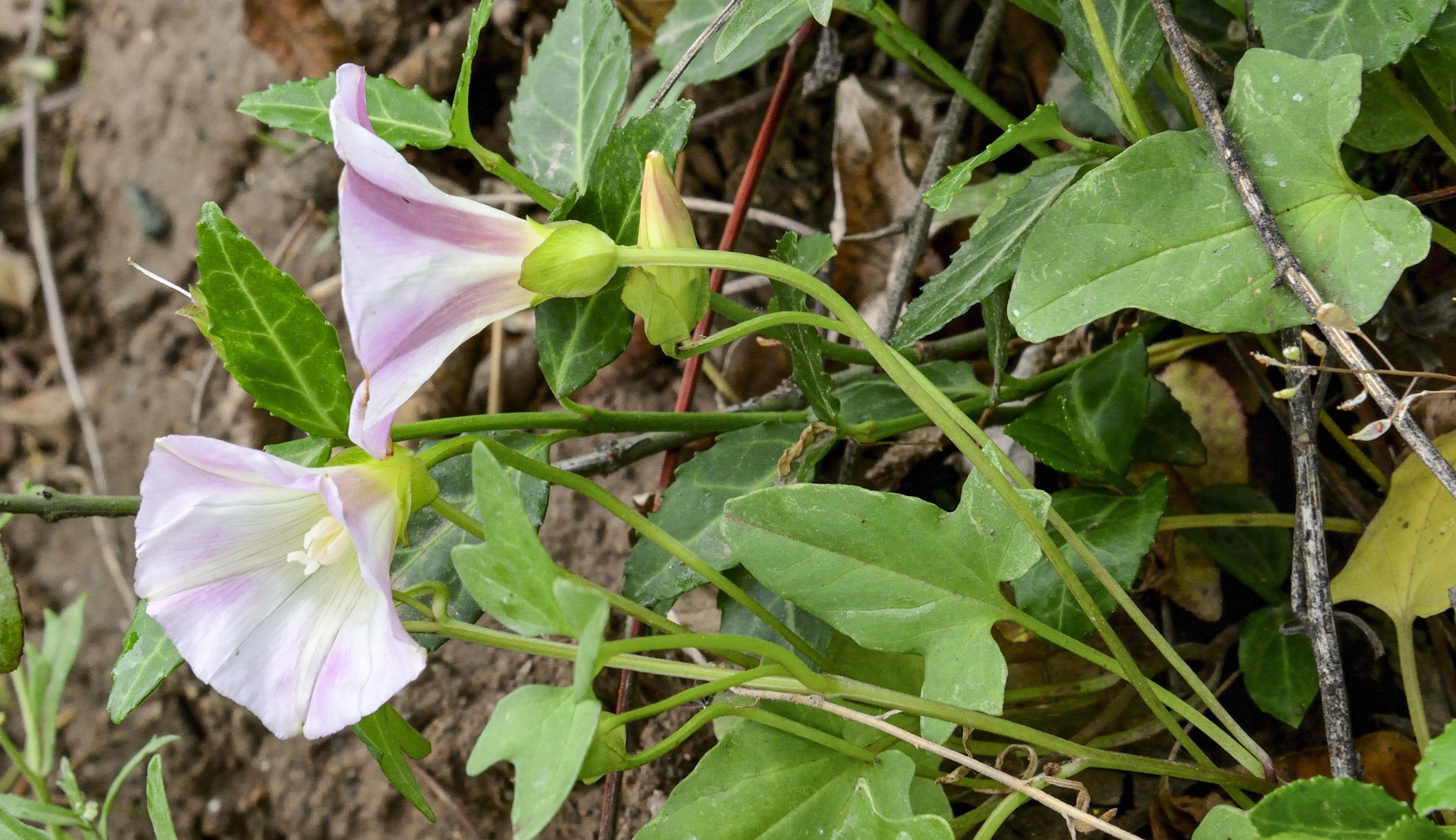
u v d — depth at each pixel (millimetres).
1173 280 489
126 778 719
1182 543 580
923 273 646
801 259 561
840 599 491
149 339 875
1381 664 567
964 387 581
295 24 764
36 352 908
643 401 688
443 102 546
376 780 678
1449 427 556
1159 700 505
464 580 458
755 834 498
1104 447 549
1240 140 490
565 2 732
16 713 783
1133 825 564
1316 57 501
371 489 477
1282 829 462
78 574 832
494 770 656
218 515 473
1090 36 539
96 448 842
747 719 507
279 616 477
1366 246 479
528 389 711
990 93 660
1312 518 499
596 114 558
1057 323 493
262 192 844
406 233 465
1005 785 502
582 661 442
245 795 705
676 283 494
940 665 489
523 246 479
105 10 941
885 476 617
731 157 706
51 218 918
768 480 548
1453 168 575
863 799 499
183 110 890
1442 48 515
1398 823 450
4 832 562
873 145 657
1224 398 589
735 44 538
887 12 577
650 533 508
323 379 492
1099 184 494
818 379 537
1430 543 516
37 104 940
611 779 552
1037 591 531
